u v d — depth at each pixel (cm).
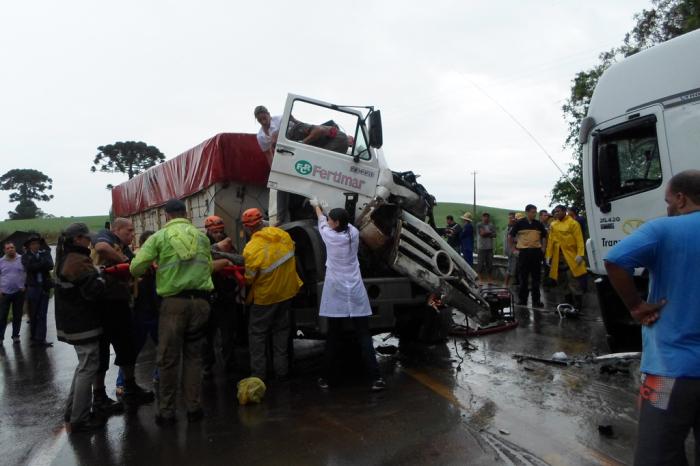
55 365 800
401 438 432
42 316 984
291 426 474
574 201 1559
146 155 9188
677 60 571
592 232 674
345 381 609
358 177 699
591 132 670
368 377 621
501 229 2552
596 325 860
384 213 667
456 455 395
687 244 263
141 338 611
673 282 264
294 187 690
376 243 646
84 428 494
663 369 261
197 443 450
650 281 279
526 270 1087
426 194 760
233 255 604
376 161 702
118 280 553
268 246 584
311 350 798
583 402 495
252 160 842
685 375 254
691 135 554
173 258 489
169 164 1074
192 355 507
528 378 577
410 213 732
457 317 1023
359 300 564
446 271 686
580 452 391
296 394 568
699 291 258
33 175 11825
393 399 531
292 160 691
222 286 653
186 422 505
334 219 568
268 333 614
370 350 564
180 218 511
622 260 268
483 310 704
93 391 544
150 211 1236
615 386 539
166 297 495
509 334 814
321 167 694
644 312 270
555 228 1016
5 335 1128
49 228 6650
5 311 999
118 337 559
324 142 711
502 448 404
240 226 845
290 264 598
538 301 1077
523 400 508
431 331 757
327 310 564
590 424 442
